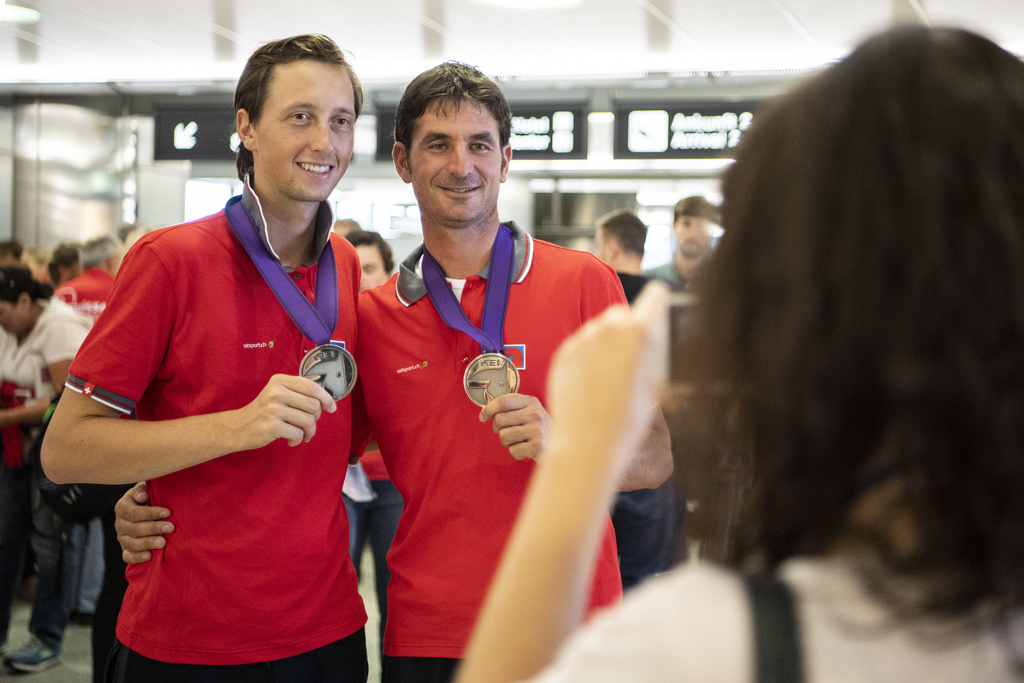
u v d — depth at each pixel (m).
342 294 1.77
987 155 0.48
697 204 3.44
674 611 0.50
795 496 0.52
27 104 8.11
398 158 1.81
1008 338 0.47
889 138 0.50
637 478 1.68
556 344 1.73
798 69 6.25
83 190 8.14
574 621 0.53
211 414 1.50
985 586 0.47
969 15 5.10
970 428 0.47
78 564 3.98
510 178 8.16
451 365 1.70
